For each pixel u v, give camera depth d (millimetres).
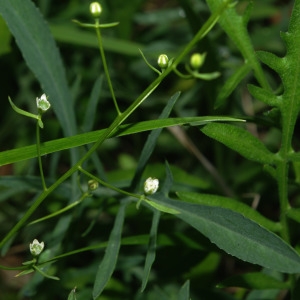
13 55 694
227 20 454
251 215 454
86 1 750
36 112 711
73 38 644
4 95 718
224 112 626
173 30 765
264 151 441
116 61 737
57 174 705
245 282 464
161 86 739
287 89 434
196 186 539
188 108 729
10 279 650
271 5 793
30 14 482
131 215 519
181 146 721
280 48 736
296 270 413
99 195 493
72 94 563
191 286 559
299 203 674
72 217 511
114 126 415
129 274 576
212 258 555
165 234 500
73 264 636
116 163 747
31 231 627
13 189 528
